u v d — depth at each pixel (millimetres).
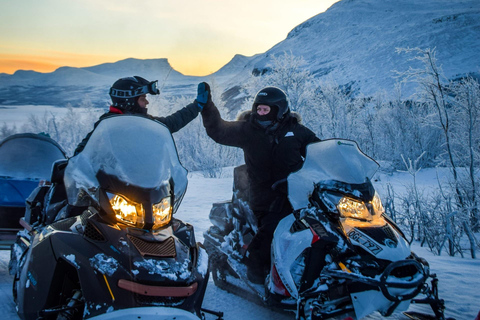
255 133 4039
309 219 3357
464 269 5234
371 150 19578
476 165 10109
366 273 3055
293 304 3348
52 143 5043
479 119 10391
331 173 3471
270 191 3977
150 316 2562
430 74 9016
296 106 20344
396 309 3145
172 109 27172
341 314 3158
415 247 7367
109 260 2662
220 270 4418
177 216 8656
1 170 4801
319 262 3221
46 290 2840
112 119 3199
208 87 4211
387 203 8281
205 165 20719
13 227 4648
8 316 3443
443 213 7262
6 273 4625
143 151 3027
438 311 3215
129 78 3750
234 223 4340
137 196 2855
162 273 2652
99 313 2602
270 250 3771
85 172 2998
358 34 189375
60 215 3375
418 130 17547
